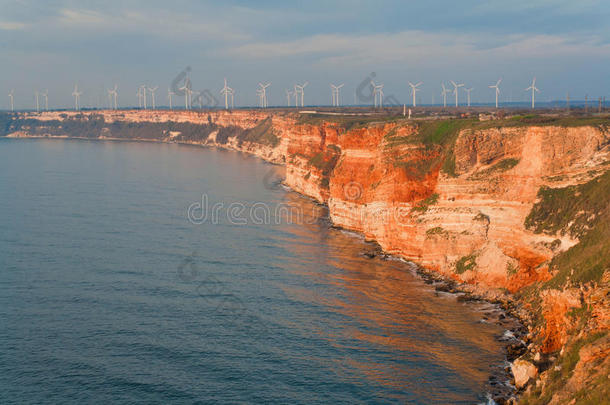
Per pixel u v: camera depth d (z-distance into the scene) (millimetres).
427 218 80812
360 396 45531
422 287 72062
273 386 46844
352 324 59656
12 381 46875
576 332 44844
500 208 73250
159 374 48406
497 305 65875
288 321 60062
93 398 44688
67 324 57688
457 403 44500
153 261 79938
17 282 69500
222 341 54812
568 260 61062
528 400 42094
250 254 86000
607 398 33844
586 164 68438
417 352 53312
